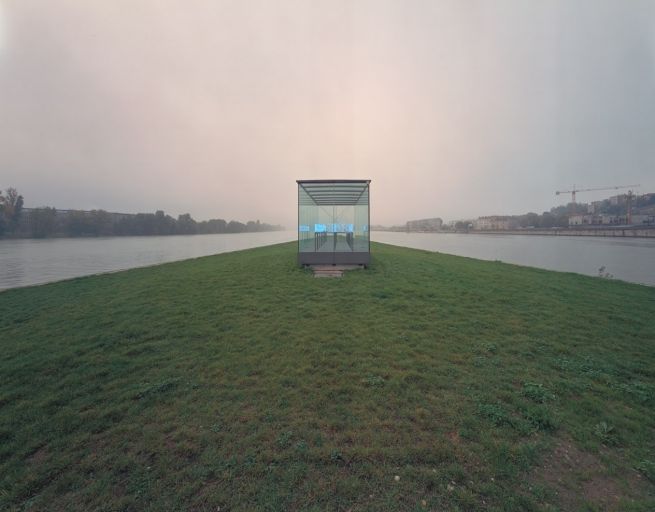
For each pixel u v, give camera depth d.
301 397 3.54
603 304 7.71
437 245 45.66
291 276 10.83
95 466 2.54
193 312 6.79
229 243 52.84
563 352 4.86
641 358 4.68
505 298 8.02
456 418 3.15
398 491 2.32
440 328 5.80
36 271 18.33
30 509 2.19
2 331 5.84
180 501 2.23
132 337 5.41
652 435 2.96
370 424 3.05
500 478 2.44
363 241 12.38
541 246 45.69
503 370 4.22
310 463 2.57
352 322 6.12
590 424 3.11
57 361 4.48
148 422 3.11
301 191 12.34
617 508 2.20
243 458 2.62
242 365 4.33
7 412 3.28
